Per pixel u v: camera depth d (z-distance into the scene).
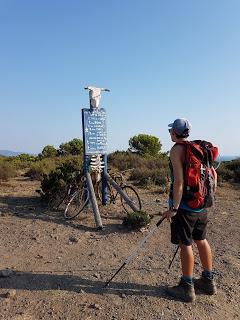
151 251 3.48
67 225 4.22
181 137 2.42
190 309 2.42
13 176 8.91
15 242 3.57
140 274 2.90
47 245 3.53
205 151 2.42
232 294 2.68
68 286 2.64
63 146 19.39
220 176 8.55
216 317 2.36
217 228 4.36
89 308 2.36
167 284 2.75
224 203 5.94
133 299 2.50
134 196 6.21
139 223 4.09
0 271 2.76
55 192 5.11
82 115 4.80
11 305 2.33
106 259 3.21
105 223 4.34
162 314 2.33
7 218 4.45
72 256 3.26
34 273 2.83
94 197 4.45
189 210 2.40
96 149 4.89
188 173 2.36
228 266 3.18
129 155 12.38
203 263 2.60
